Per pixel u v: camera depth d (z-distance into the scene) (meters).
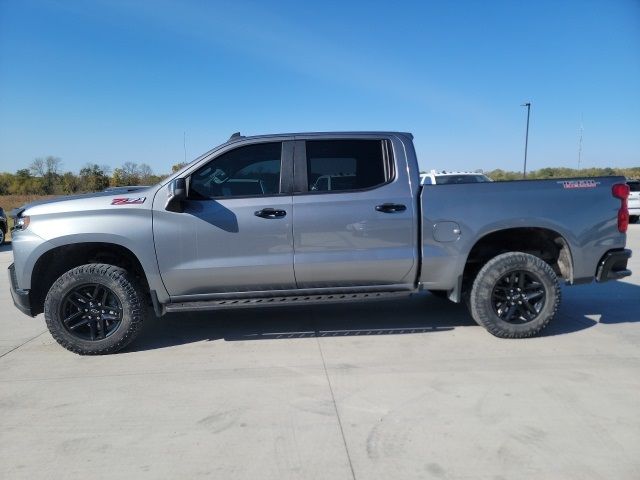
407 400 3.54
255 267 4.62
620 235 4.90
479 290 4.76
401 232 4.70
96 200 4.61
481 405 3.43
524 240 5.13
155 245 4.54
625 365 4.10
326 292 4.81
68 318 4.59
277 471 2.73
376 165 4.81
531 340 4.78
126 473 2.75
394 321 5.50
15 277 4.62
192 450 2.96
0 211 15.93
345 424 3.22
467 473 2.67
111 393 3.79
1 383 4.03
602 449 2.86
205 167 4.70
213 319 5.79
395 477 2.65
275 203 4.62
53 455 2.95
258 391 3.76
